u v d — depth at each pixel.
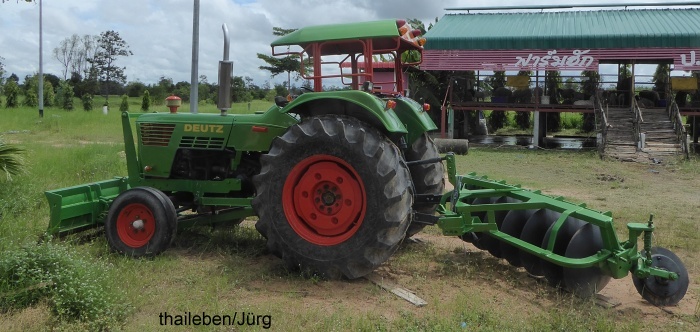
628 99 22.52
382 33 5.50
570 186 12.28
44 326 4.03
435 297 4.88
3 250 5.24
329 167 5.24
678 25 21.38
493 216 5.41
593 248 4.88
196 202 6.31
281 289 5.05
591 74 23.09
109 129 22.80
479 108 22.70
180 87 52.41
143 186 6.55
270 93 51.22
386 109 5.35
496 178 13.28
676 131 19.11
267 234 5.43
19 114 30.03
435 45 22.59
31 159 11.20
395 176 5.08
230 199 6.16
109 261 5.64
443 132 23.08
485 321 4.41
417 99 25.11
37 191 8.21
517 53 21.86
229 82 6.15
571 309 4.64
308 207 5.33
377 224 5.06
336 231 5.28
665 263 4.84
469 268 5.70
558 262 4.84
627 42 20.78
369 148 5.08
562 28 22.42
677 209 9.38
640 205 9.77
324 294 4.95
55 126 23.50
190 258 5.91
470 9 25.80
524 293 5.16
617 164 16.39
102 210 6.46
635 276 4.90
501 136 26.22
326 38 5.63
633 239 4.77
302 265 5.30
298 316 4.40
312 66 5.95
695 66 20.05
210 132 6.25
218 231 6.75
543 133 23.00
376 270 5.62
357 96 5.25
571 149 20.84
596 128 20.38
